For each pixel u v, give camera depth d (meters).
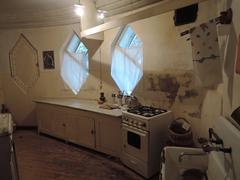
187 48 2.73
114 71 4.00
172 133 2.48
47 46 4.68
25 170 2.97
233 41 1.53
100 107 3.56
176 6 2.06
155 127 2.64
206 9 2.45
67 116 3.86
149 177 2.65
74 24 4.37
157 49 3.13
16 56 4.86
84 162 3.19
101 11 3.71
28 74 4.88
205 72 2.03
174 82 2.94
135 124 2.73
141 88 3.45
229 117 1.57
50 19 4.45
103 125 3.28
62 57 4.68
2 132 1.61
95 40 4.10
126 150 2.94
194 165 1.87
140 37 3.36
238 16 1.39
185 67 2.78
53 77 4.76
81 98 4.54
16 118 4.96
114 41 3.88
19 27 4.70
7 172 1.64
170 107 3.03
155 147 2.66
